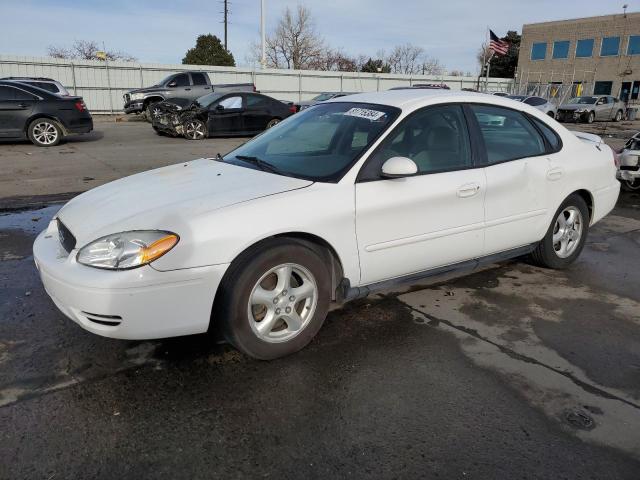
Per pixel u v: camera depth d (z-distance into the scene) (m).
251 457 2.34
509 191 4.00
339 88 33.44
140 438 2.45
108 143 14.39
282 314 3.09
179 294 2.76
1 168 9.98
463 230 3.78
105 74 26.75
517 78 49.81
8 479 2.18
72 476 2.21
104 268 2.72
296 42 55.97
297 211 3.03
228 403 2.72
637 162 8.20
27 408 2.64
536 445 2.45
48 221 6.29
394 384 2.92
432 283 4.43
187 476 2.23
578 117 28.45
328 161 3.44
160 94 21.05
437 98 3.82
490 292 4.25
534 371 3.08
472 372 3.06
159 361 3.10
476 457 2.37
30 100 13.02
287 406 2.71
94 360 3.10
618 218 7.04
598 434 2.53
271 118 16.72
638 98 41.91
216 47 51.41
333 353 3.25
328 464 2.31
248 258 2.91
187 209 2.88
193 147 13.71
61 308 2.93
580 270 4.83
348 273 3.30
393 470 2.29
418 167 3.58
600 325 3.70
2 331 3.43
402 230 3.46
